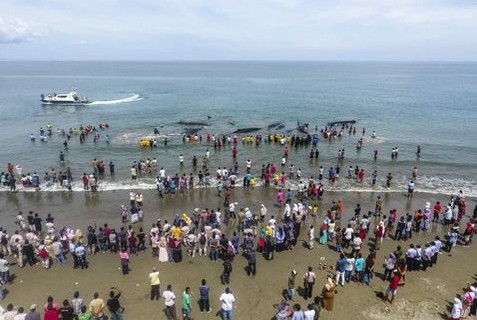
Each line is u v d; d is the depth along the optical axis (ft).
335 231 86.69
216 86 515.09
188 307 57.47
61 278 70.03
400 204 110.01
